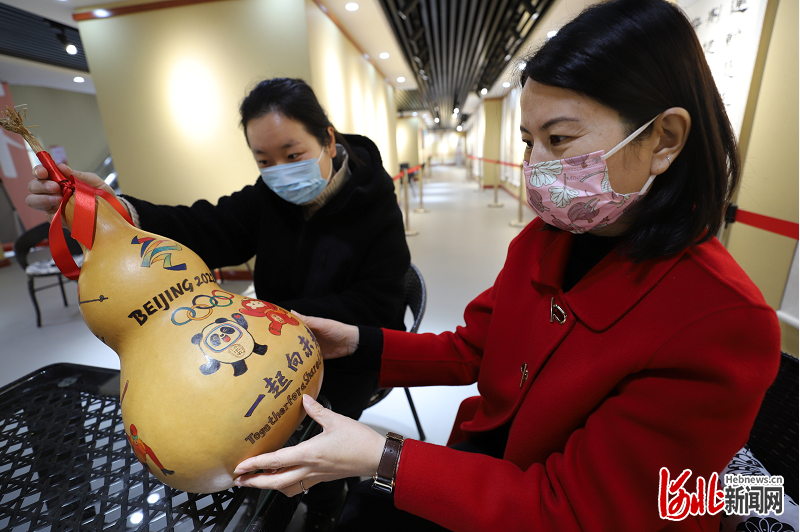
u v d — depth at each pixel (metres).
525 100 0.50
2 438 0.69
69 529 0.53
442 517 0.51
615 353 0.49
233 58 3.18
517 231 5.07
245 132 0.99
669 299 0.47
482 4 4.02
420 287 1.30
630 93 0.43
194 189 3.54
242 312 0.54
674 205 0.49
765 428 0.79
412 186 11.00
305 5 3.04
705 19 1.99
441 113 16.80
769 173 1.67
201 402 0.46
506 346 0.70
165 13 3.13
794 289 1.63
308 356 0.56
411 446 0.54
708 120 0.45
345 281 1.10
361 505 0.72
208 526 0.53
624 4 0.44
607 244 0.61
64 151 8.15
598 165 0.48
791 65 1.54
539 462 0.59
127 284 0.50
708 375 0.42
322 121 1.00
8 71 5.23
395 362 0.83
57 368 0.90
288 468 0.50
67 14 3.31
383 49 5.26
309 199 1.04
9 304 3.24
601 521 0.46
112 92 3.36
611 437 0.47
